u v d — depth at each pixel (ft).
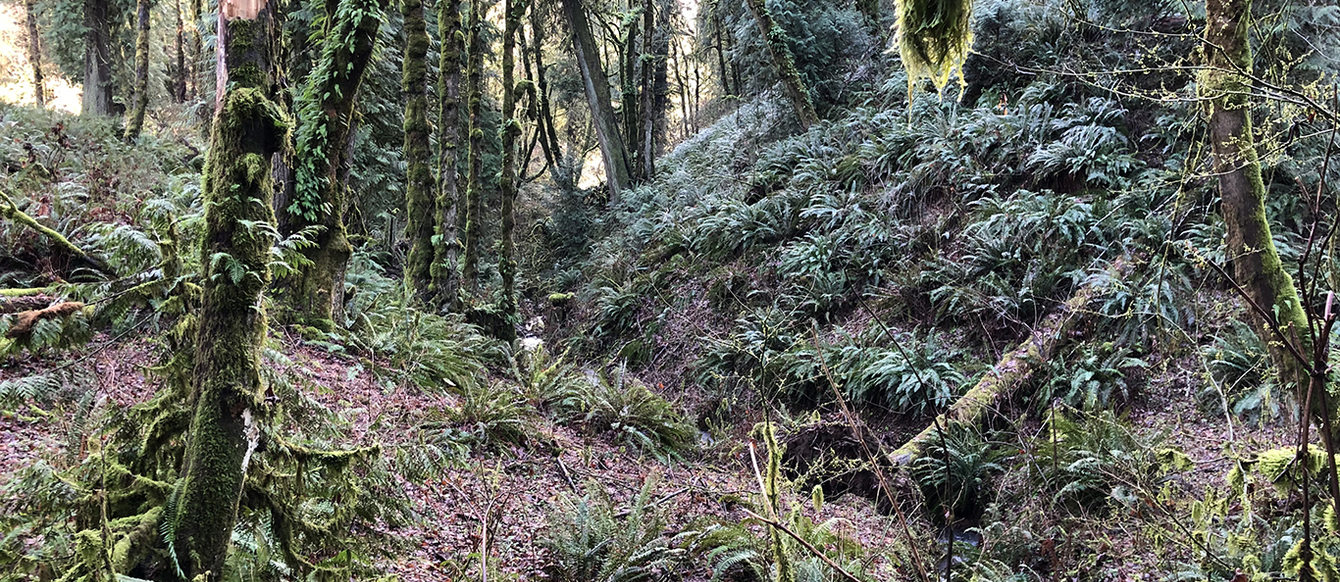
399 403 21.72
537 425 24.07
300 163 23.02
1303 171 22.72
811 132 47.26
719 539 16.15
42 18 59.16
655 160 75.46
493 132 60.23
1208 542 13.58
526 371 30.40
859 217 38.19
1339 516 6.07
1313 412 11.88
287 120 7.86
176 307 8.31
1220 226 24.48
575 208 64.28
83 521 7.04
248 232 7.39
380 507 10.04
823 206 39.96
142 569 6.80
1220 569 13.23
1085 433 20.59
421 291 34.47
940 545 17.74
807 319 36.01
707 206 48.60
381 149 43.80
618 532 15.69
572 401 27.40
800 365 31.35
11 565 6.71
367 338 25.66
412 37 33.45
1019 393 25.79
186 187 13.73
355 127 25.40
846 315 35.35
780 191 44.78
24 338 7.68
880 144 41.63
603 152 65.21
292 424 9.47
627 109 75.82
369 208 46.91
